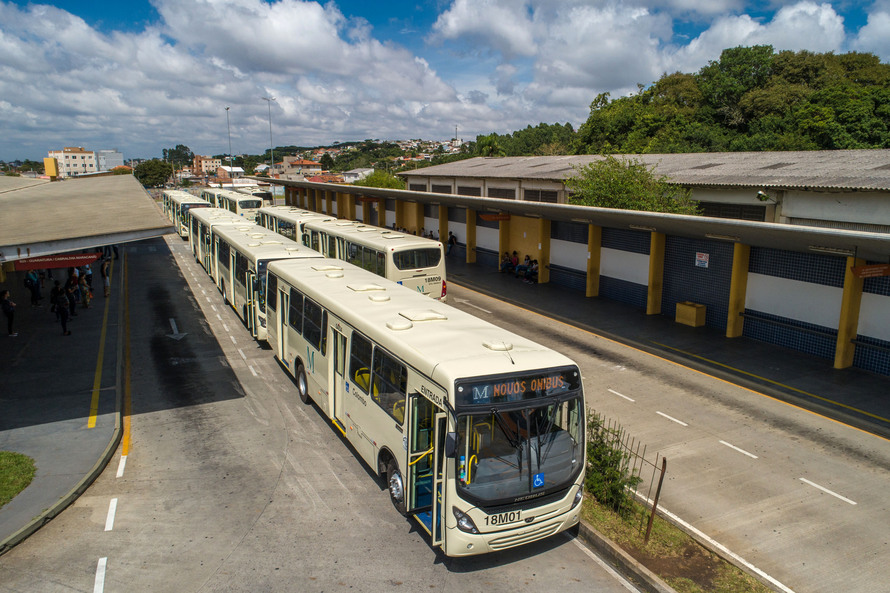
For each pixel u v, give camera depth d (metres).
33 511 8.82
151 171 125.50
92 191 24.38
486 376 7.27
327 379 11.55
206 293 25.80
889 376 14.88
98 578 7.52
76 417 12.30
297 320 13.59
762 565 7.86
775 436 11.76
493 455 7.30
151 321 20.84
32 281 22.89
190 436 11.75
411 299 11.63
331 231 24.48
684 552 8.05
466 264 33.03
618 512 8.94
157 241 44.56
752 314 18.27
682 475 10.24
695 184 24.00
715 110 50.69
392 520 8.93
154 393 14.07
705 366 15.91
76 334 18.70
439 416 7.22
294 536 8.48
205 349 17.64
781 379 14.87
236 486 9.87
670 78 54.56
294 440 11.63
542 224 26.97
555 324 20.31
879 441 11.58
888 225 18.53
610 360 16.44
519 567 7.92
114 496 9.52
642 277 22.36
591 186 24.05
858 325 15.48
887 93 37.91
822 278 16.19
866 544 8.35
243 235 22.38
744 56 50.38
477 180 39.28
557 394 7.66
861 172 20.75
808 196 20.61
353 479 10.14
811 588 7.41
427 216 40.03
